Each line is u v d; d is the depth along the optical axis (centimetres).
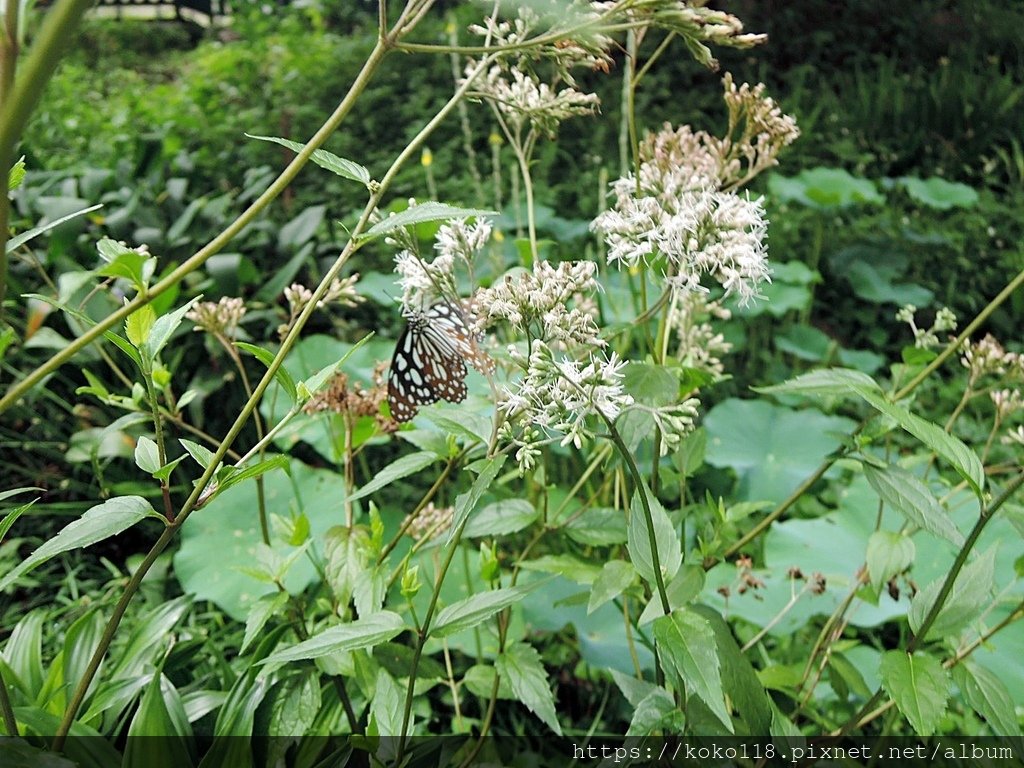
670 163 42
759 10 176
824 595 54
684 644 29
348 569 38
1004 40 179
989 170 138
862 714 39
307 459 79
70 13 20
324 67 153
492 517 40
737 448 74
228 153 126
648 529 31
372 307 94
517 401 32
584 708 56
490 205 114
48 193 97
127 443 69
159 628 45
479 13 153
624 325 38
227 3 238
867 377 33
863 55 172
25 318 78
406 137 135
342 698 40
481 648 52
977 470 30
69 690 41
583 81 154
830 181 118
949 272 115
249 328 88
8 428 76
